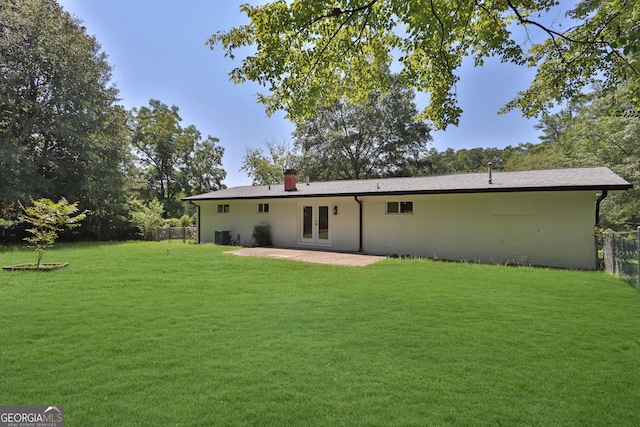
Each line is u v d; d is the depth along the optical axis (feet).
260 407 7.77
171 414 7.48
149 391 8.44
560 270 26.96
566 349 11.10
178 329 13.06
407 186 38.19
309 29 15.51
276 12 13.67
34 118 52.54
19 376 9.18
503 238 32.40
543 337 12.17
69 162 59.06
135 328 13.15
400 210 38.42
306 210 46.29
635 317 14.49
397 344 11.55
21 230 57.52
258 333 12.62
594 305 16.40
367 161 97.09
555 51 18.93
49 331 12.72
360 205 41.11
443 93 17.26
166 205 116.57
